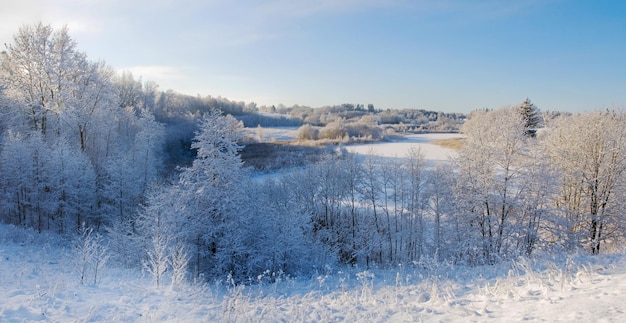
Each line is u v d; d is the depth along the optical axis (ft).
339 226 106.73
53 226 87.35
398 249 102.63
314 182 111.14
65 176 85.92
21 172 83.56
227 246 61.11
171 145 211.82
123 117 146.72
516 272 36.27
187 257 57.21
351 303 31.17
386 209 103.30
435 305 27.76
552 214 72.08
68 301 28.86
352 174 107.86
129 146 128.47
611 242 79.25
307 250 68.03
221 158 64.75
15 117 103.71
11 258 48.62
